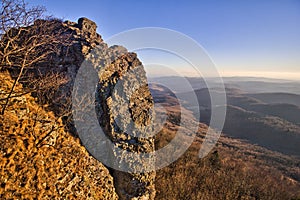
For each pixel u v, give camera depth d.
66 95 18.16
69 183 14.16
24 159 12.96
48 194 12.77
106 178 16.98
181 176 28.62
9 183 11.64
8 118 14.09
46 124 15.72
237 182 35.06
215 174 33.88
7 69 17.78
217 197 29.34
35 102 16.88
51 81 17.27
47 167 13.77
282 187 40.22
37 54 17.91
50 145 15.02
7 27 13.85
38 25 17.80
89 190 15.00
